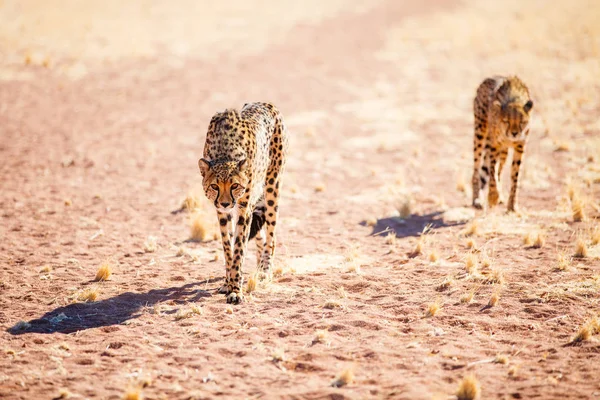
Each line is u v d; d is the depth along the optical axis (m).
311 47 38.28
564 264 10.48
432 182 16.41
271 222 10.61
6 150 18.84
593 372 7.27
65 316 8.93
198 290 9.92
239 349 7.96
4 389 7.00
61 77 28.78
